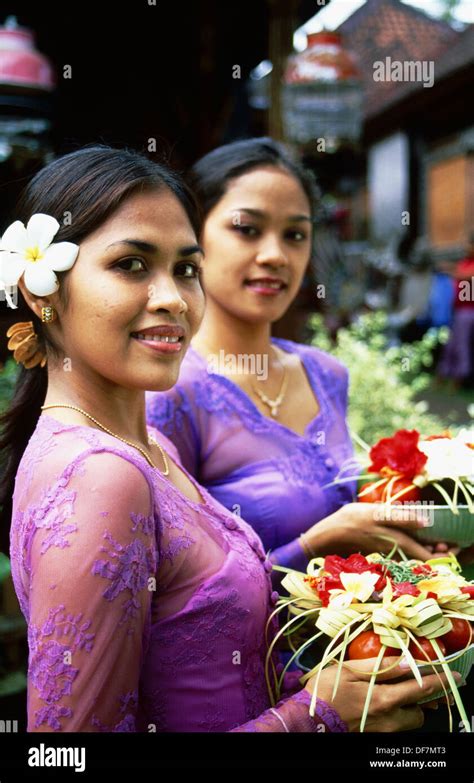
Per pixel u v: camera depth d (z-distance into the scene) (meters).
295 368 2.04
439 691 1.22
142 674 1.18
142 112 6.28
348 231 15.66
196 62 6.18
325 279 9.21
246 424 1.81
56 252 1.14
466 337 9.59
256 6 5.52
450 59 12.51
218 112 6.25
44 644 1.05
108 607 1.05
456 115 12.72
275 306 1.86
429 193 13.88
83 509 1.06
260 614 1.28
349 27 16.55
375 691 1.20
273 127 4.89
